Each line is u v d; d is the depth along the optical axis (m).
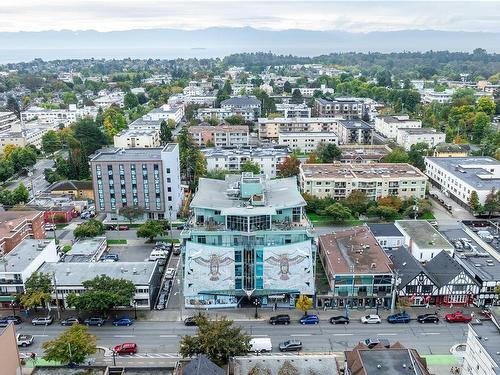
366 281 117.94
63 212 177.25
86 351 93.44
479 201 177.12
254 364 87.44
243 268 119.38
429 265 127.56
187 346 94.69
